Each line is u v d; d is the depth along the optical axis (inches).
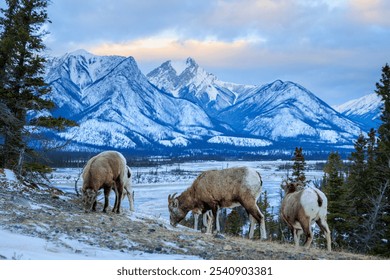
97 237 465.1
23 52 1000.9
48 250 381.7
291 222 588.1
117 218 624.7
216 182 665.0
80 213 606.9
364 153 1475.1
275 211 2527.1
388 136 1453.0
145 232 535.2
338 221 1301.7
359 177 1419.8
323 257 480.1
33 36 1038.4
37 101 1027.3
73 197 797.9
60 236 442.0
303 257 466.9
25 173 959.0
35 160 1024.9
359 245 1282.0
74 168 5885.8
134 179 6259.8
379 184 1355.8
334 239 1312.7
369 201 1304.1
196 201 689.0
